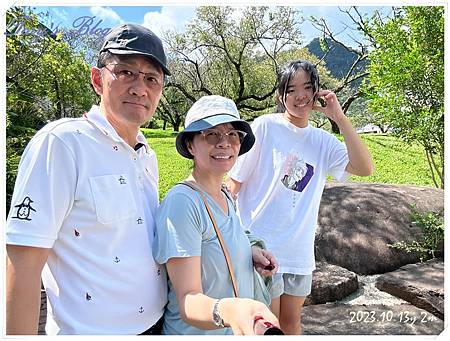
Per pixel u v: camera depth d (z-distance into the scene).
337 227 4.14
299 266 2.09
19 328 1.13
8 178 3.90
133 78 1.28
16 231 1.13
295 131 2.16
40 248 1.14
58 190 1.16
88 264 1.19
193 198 1.33
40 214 1.14
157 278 1.32
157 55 1.29
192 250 1.27
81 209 1.19
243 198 2.18
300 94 2.12
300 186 2.12
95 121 1.24
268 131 2.16
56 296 1.22
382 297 3.44
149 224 1.33
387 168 5.92
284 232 2.08
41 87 6.33
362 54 8.77
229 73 10.68
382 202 4.33
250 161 2.13
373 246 3.94
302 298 2.15
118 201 1.22
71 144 1.19
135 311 1.25
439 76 4.01
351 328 2.96
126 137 1.34
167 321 1.38
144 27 1.33
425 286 3.34
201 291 1.28
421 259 3.88
